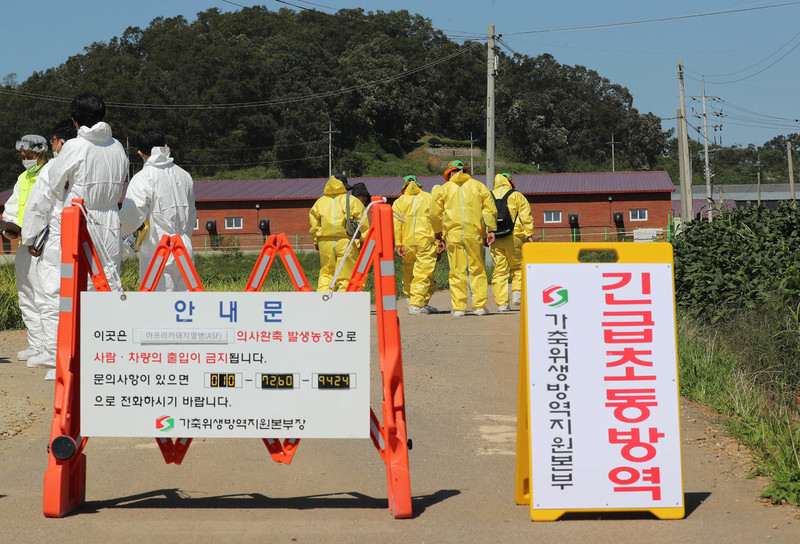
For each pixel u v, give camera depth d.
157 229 8.58
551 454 4.45
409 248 14.41
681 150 42.25
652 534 4.23
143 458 5.75
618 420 4.48
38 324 9.27
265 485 5.17
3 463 5.61
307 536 4.23
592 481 4.45
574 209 56.91
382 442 4.67
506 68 141.50
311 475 5.38
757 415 6.59
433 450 5.93
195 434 4.50
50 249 8.14
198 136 108.50
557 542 4.14
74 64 121.06
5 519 4.50
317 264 49.28
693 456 5.68
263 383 4.49
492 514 4.58
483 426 6.60
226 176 106.06
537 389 4.47
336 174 13.79
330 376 4.50
